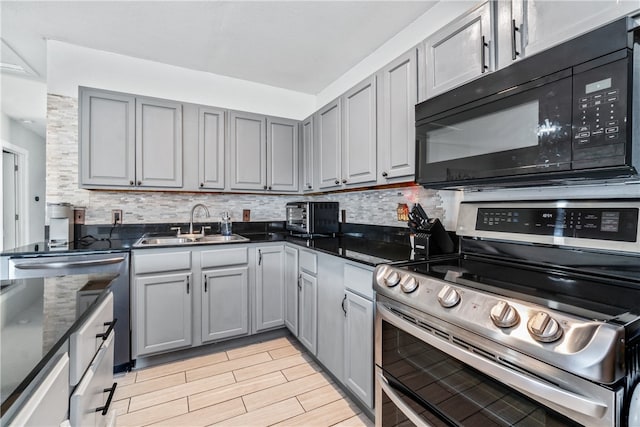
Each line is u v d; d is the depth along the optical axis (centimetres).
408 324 115
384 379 133
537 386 74
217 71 287
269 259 254
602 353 63
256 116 284
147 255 210
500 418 84
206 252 229
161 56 259
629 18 83
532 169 104
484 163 121
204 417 162
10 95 323
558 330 70
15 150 399
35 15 202
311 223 266
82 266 191
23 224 418
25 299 94
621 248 101
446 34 149
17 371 55
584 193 119
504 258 135
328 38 231
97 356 100
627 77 83
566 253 115
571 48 94
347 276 170
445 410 102
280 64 272
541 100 101
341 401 176
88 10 197
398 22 211
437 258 149
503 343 81
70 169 240
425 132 148
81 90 219
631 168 85
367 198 253
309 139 289
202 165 260
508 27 121
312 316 212
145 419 160
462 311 93
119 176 230
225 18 206
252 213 313
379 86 195
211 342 232
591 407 65
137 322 207
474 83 125
